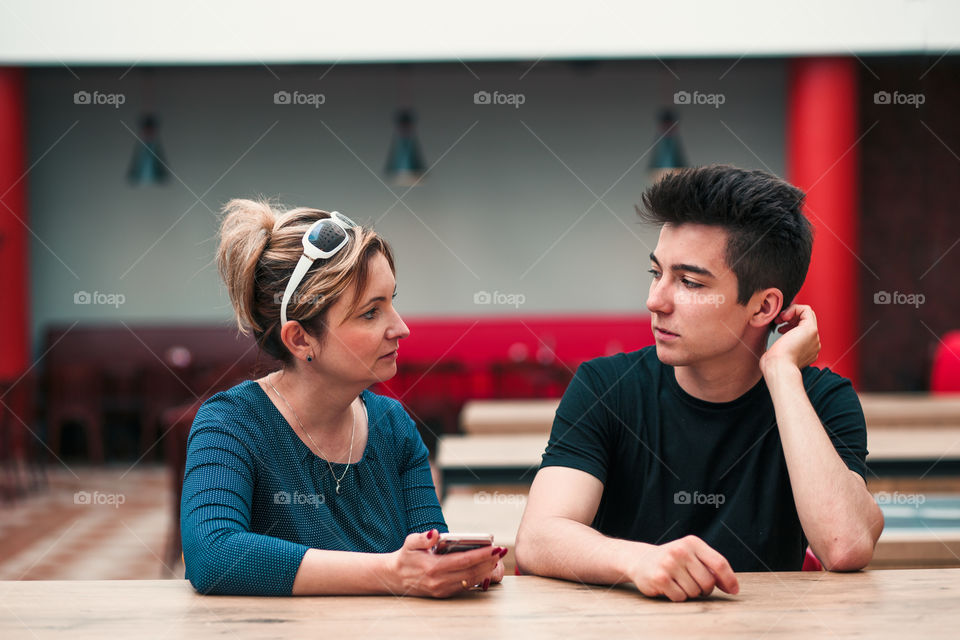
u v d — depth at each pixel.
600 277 8.51
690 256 1.29
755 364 1.39
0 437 6.27
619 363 1.48
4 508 5.51
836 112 6.46
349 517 1.28
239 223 1.26
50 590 1.09
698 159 8.32
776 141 8.27
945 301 8.14
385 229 8.49
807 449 1.26
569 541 1.18
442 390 7.75
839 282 6.52
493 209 8.51
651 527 1.42
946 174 8.07
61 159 8.33
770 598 1.05
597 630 0.93
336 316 1.20
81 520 5.14
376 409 1.39
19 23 5.02
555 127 8.45
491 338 8.32
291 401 1.27
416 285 8.54
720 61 6.57
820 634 0.91
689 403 1.41
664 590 1.03
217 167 8.40
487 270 8.53
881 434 3.30
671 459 1.41
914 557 1.84
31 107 8.27
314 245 1.20
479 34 5.19
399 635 0.91
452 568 1.04
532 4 5.19
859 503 1.23
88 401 7.25
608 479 1.46
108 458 7.68
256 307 1.24
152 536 4.71
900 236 8.13
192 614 0.98
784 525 1.40
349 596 1.06
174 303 8.42
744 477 1.40
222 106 8.37
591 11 5.19
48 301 8.38
